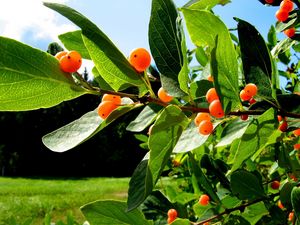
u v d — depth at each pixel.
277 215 0.21
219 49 0.13
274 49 0.25
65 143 0.13
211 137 0.33
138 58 0.13
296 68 0.33
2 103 0.12
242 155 0.15
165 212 0.22
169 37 0.14
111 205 0.17
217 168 0.25
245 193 0.21
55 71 0.12
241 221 0.22
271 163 0.31
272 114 0.14
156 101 0.14
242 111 0.15
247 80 0.15
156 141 0.12
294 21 0.19
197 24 0.13
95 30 0.12
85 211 0.17
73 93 0.13
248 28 0.15
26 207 2.05
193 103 0.14
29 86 0.12
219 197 0.25
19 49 0.11
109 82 0.13
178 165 0.40
